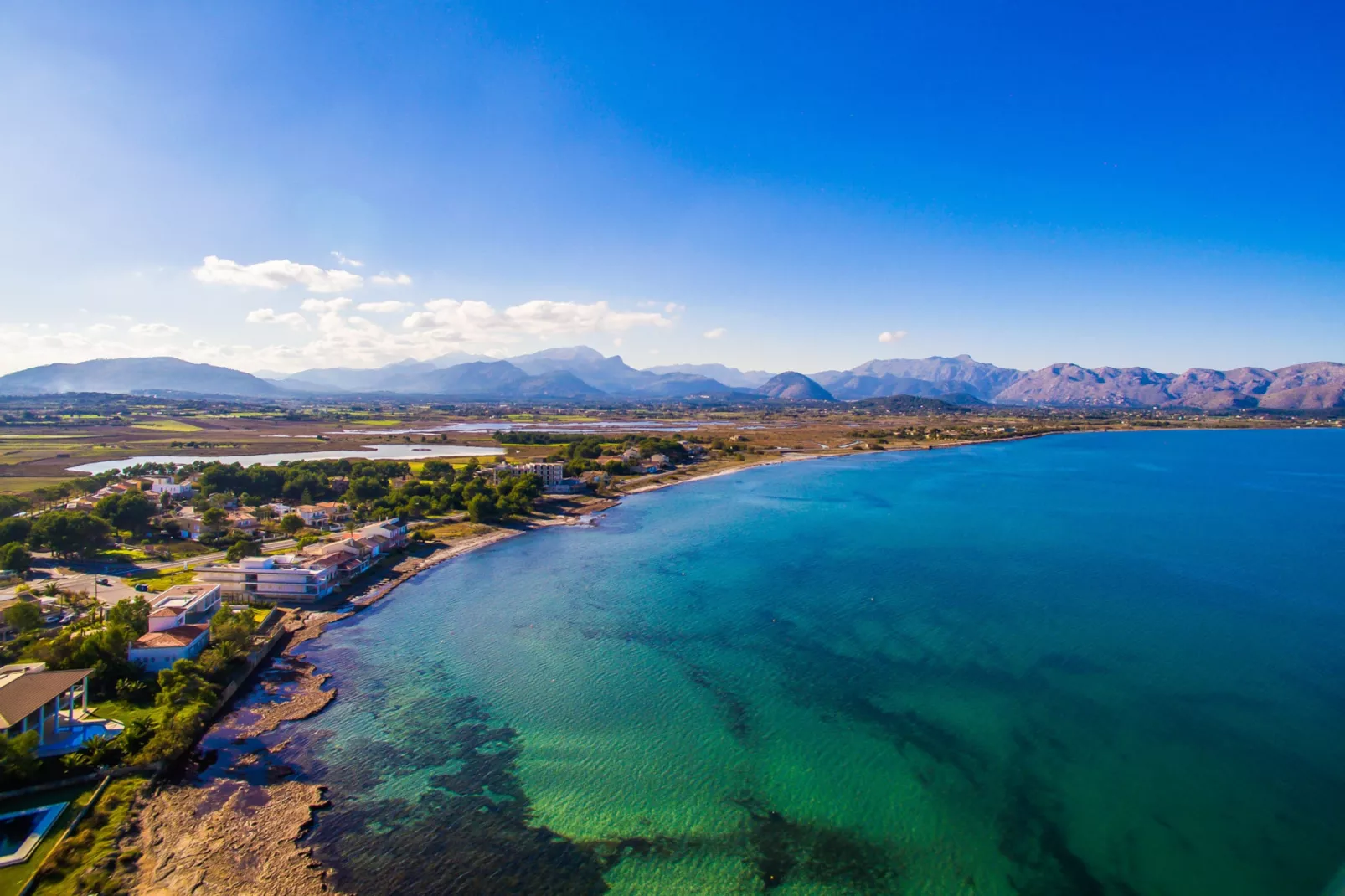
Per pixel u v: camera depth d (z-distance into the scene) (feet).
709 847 164.55
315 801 180.04
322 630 303.48
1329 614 317.22
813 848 164.55
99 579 337.72
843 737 212.43
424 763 198.80
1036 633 295.07
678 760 200.23
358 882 151.43
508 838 166.81
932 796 183.83
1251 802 180.24
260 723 220.43
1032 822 173.06
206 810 175.22
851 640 288.71
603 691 243.60
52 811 167.84
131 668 232.53
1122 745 207.62
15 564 340.80
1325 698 236.43
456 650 280.72
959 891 151.33
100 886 145.48
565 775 192.75
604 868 157.28
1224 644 282.77
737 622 310.65
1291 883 152.15
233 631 264.11
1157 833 169.27
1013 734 213.87
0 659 238.68
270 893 146.72
